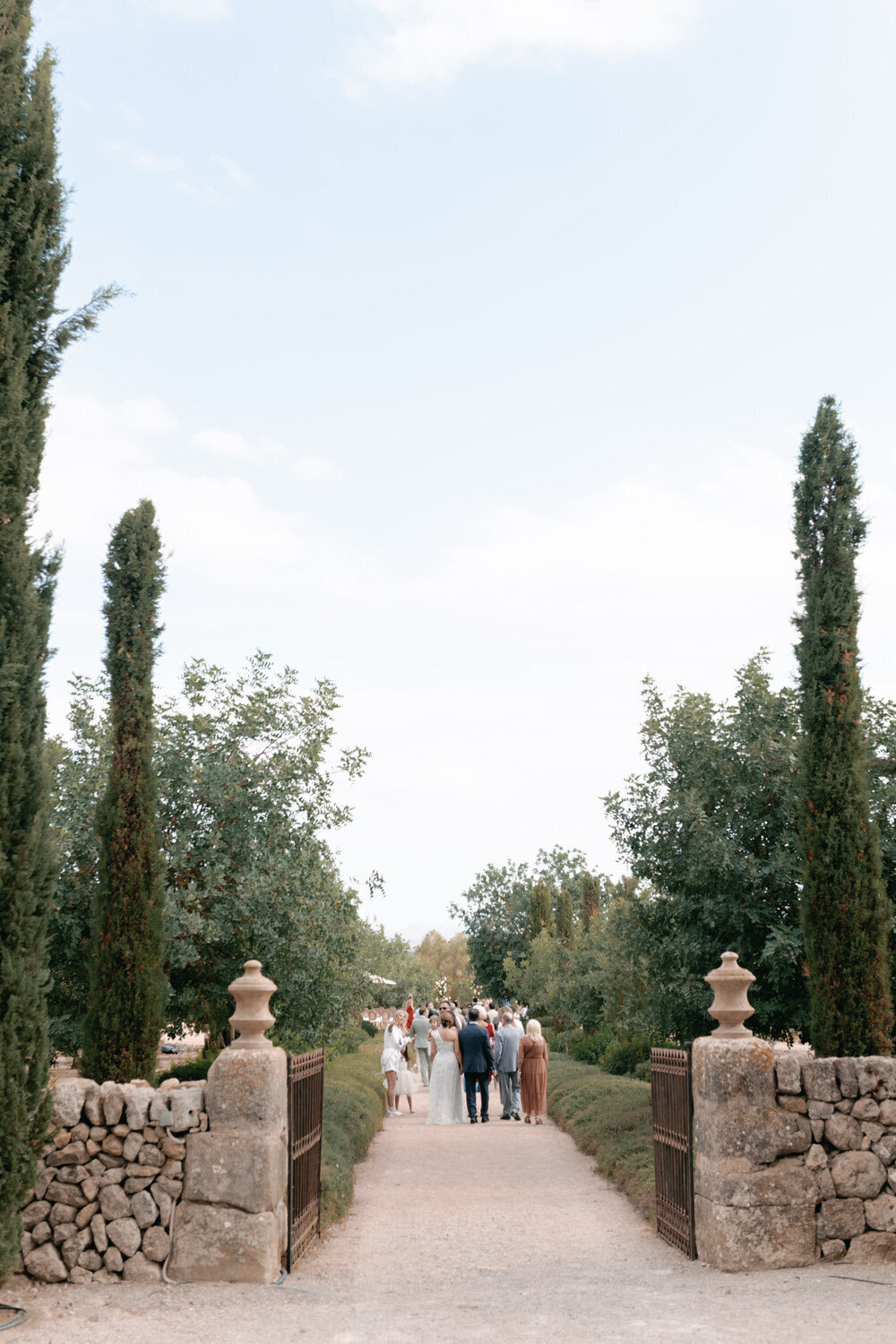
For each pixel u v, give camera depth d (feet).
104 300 25.36
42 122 25.02
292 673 51.98
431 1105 61.31
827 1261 23.99
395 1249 27.71
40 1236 23.12
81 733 48.39
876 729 39.29
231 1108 23.73
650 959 42.93
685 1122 26.66
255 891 46.21
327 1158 35.37
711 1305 20.70
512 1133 55.06
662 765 42.57
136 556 39.17
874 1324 18.75
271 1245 23.39
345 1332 19.17
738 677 42.50
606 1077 65.26
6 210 24.17
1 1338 18.35
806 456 34.37
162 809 47.73
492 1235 29.50
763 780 40.11
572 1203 34.53
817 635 32.35
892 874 37.04
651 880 42.93
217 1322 19.75
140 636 38.17
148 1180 23.54
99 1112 23.86
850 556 33.17
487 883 176.04
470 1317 20.34
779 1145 24.34
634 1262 25.66
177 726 50.47
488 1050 61.87
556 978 111.96
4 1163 20.75
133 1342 18.30
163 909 37.35
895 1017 30.78
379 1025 154.92
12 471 22.95
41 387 24.77
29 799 22.45
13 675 21.99
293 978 48.08
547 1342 18.30
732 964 26.37
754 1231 23.86
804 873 31.17
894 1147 24.53
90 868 44.96
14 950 21.62
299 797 50.55
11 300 23.90
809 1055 26.89
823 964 30.12
